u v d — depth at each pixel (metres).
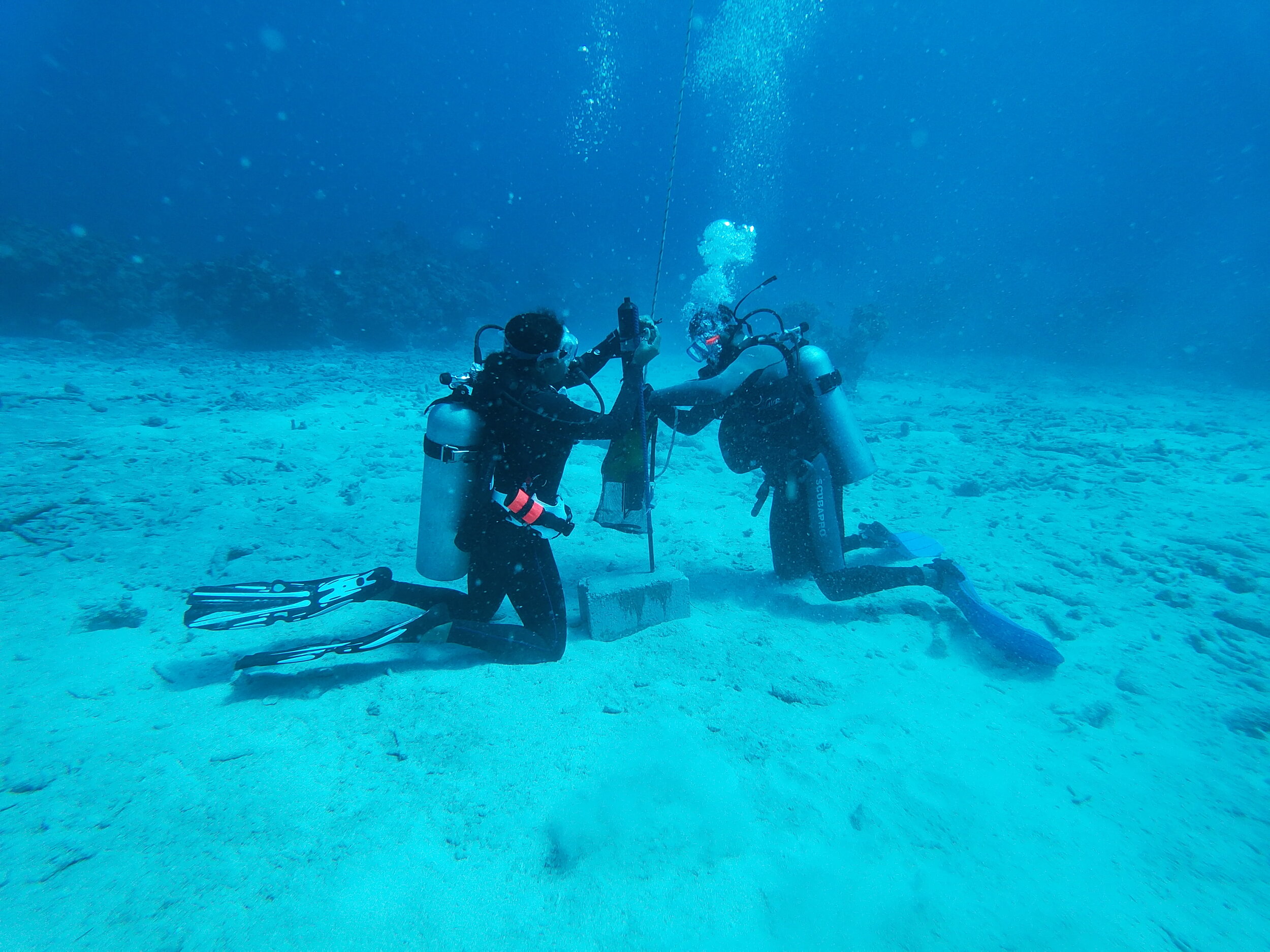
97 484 5.52
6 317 15.45
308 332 17.41
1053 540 4.85
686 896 1.81
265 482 5.92
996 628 3.22
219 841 1.95
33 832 1.96
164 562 4.15
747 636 3.39
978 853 1.98
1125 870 1.92
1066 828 2.09
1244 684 2.96
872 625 3.56
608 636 3.33
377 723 2.58
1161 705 2.79
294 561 4.26
